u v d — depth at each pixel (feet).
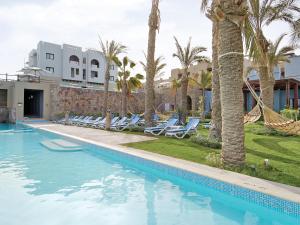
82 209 16.49
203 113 91.61
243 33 25.25
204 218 15.14
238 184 16.92
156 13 50.80
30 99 111.04
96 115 86.53
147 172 25.13
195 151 28.96
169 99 122.11
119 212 16.07
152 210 16.30
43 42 155.33
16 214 15.70
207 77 98.68
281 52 68.44
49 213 15.89
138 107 109.81
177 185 21.43
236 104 22.07
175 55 67.92
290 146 33.04
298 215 13.73
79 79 167.73
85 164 28.86
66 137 44.73
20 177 23.73
